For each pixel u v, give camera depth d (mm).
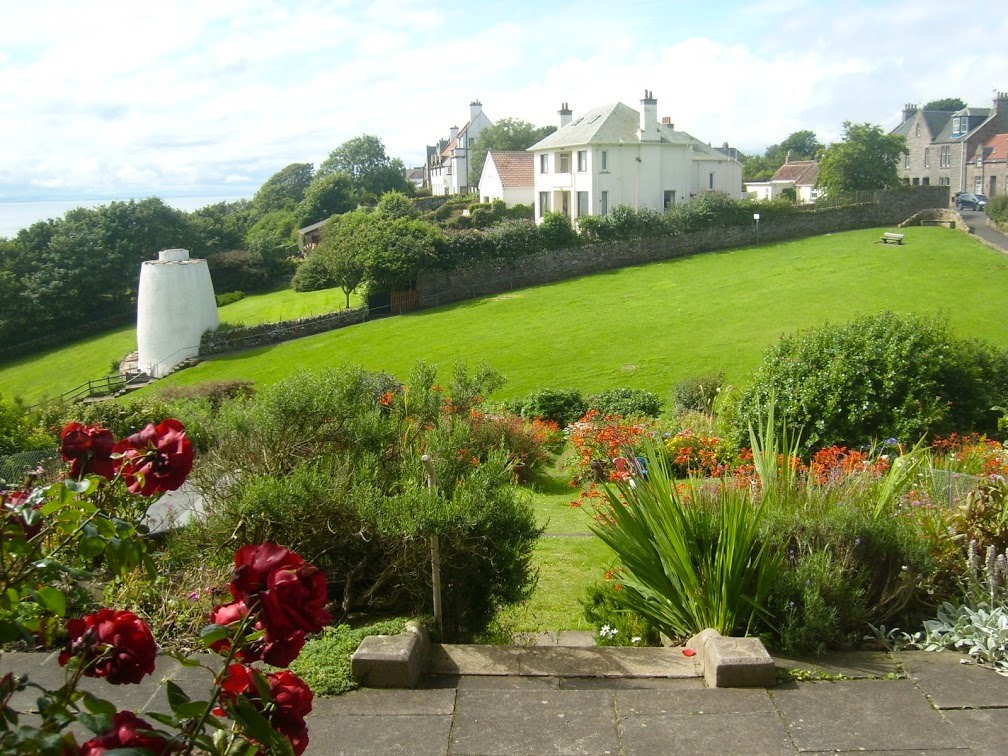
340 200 79000
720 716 3873
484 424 10570
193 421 9016
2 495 2301
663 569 5156
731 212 48094
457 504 5336
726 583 4645
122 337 49500
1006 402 13820
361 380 7688
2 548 2145
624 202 51531
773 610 4746
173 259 39281
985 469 7781
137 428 13586
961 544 5242
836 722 3795
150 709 4016
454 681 4410
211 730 3271
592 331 32188
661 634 5410
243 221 84688
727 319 32062
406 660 4262
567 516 11688
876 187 55031
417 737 3768
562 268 44312
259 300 52938
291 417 6742
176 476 2359
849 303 32875
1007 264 37469
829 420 13375
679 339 29828
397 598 5824
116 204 57469
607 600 6164
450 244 42125
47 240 54469
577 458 15016
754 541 4957
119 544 2270
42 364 46156
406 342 34188
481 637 5609
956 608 4805
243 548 1947
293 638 1978
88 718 1778
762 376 14586
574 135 52469
